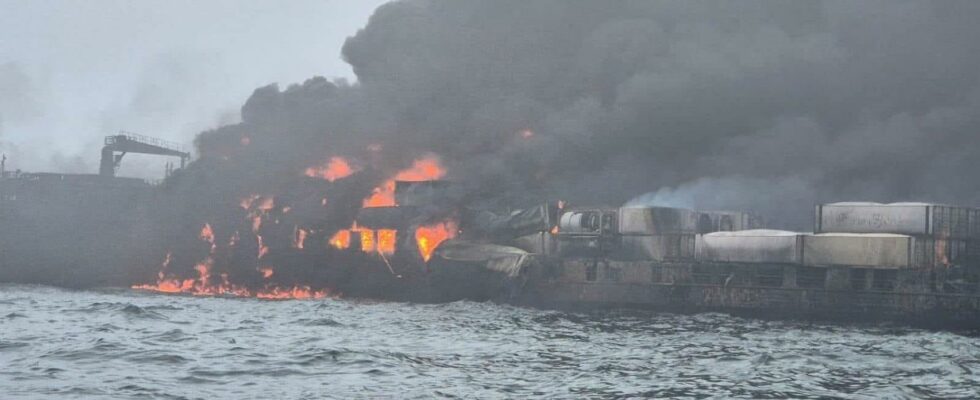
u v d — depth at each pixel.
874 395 180.62
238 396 168.75
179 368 198.75
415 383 186.88
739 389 186.25
